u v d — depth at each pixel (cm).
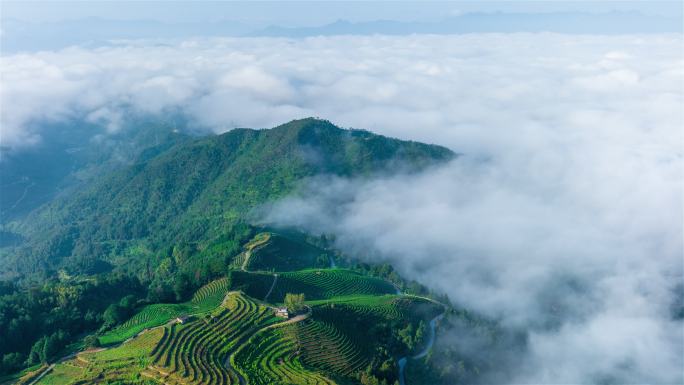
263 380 17088
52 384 17512
